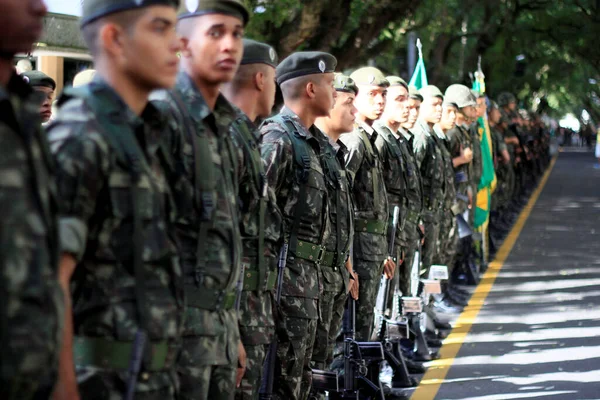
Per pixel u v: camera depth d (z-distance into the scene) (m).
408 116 8.26
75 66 7.56
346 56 15.05
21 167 2.39
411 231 8.39
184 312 3.38
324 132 6.51
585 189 29.39
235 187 4.03
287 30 12.80
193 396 3.73
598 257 15.66
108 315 3.19
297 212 5.46
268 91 5.23
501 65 28.00
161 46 3.34
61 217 3.02
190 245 3.76
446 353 8.90
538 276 13.70
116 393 3.19
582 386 7.73
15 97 2.51
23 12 2.50
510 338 9.59
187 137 3.76
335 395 6.26
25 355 2.36
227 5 3.96
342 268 5.91
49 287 2.44
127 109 3.30
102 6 3.30
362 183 7.07
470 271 12.92
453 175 10.34
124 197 3.21
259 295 4.71
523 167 22.83
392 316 7.91
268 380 5.12
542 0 28.38
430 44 24.58
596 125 76.50
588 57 31.44
